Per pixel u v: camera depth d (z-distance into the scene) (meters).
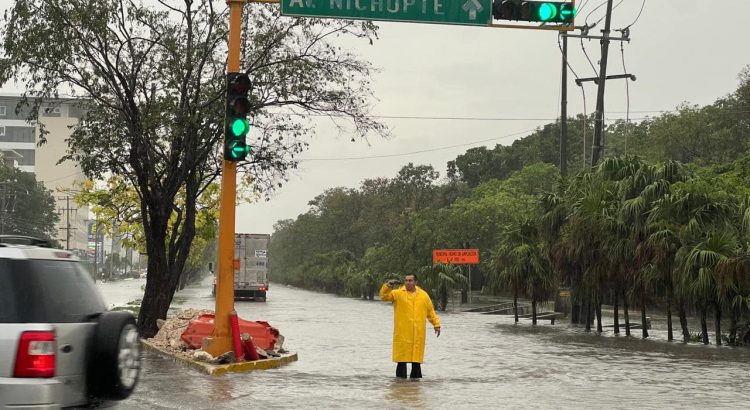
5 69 21.06
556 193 31.83
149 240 23.52
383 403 11.42
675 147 61.06
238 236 63.56
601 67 32.34
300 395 12.10
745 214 22.50
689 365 17.17
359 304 58.50
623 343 23.42
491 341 24.12
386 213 99.19
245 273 63.50
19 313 6.87
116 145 22.62
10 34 20.88
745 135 58.84
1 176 91.94
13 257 7.05
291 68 21.97
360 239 107.62
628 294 25.97
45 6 20.86
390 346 21.83
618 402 11.73
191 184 23.95
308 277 113.12
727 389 13.26
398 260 62.47
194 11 22.36
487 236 61.53
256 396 11.89
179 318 21.52
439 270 49.97
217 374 14.53
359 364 17.06
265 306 53.12
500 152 104.25
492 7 14.80
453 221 61.72
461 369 16.28
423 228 61.69
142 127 21.08
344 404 11.27
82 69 21.91
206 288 116.94
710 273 22.28
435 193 95.88
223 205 15.51
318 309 48.38
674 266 23.52
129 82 22.30
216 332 15.60
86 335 7.55
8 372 6.72
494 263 36.00
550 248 30.41
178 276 24.23
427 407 11.11
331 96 22.50
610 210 26.38
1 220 84.81
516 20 14.66
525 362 17.77
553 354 19.78
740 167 43.28
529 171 79.69
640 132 77.50
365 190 110.88
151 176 22.64
